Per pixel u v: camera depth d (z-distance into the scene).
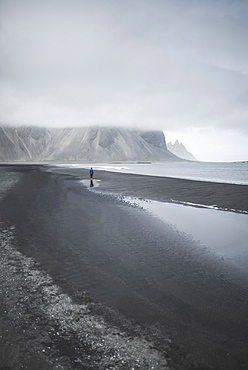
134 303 4.79
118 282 5.68
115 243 8.53
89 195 21.00
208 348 3.61
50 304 4.66
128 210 14.62
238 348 3.62
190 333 3.93
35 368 3.18
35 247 7.95
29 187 26.94
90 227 10.55
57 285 5.45
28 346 3.56
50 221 11.51
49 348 3.53
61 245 8.19
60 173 58.94
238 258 7.34
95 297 4.98
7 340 3.66
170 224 11.48
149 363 3.30
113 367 3.22
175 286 5.55
